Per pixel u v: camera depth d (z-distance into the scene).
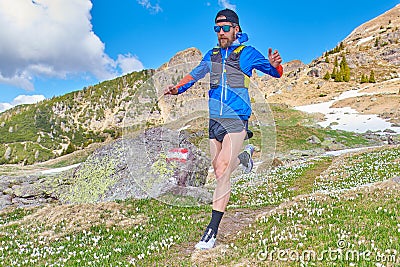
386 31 196.38
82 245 10.00
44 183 21.77
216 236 9.05
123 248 9.25
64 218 12.55
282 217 10.73
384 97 92.69
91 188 18.28
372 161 25.36
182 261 7.93
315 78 138.00
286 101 118.00
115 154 19.61
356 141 54.75
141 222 11.82
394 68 143.75
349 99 99.44
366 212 10.20
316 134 58.38
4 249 10.05
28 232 11.80
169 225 11.22
